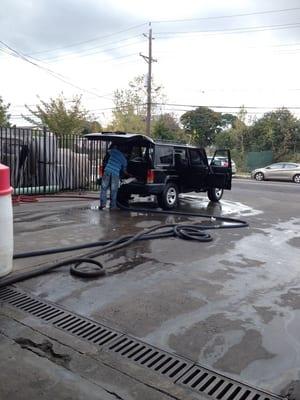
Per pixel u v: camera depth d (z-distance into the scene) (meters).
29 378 2.92
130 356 3.27
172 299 4.41
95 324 3.78
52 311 4.04
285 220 9.86
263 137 41.44
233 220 9.23
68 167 14.33
